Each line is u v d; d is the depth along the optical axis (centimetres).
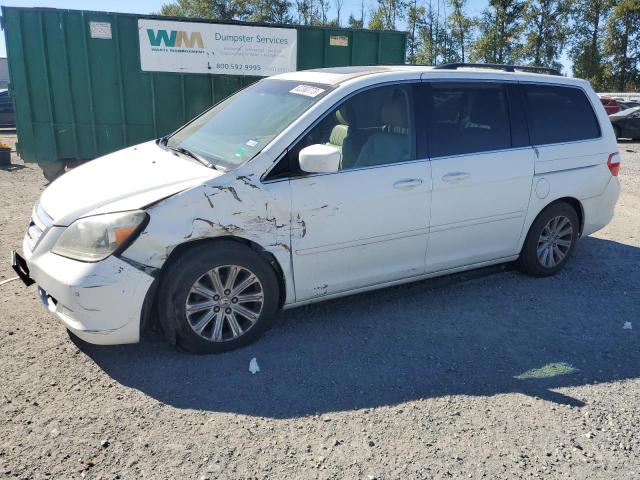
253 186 365
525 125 487
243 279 374
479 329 428
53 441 291
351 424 313
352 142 406
